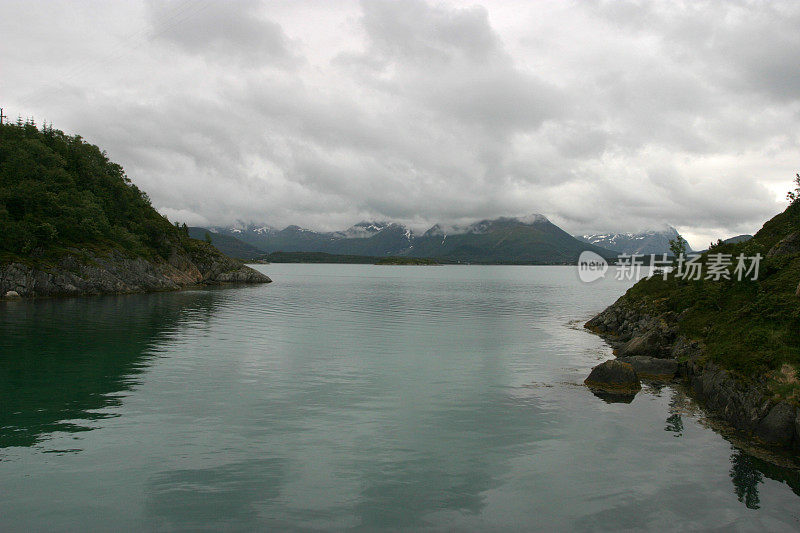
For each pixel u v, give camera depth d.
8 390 26.14
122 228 111.19
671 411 24.69
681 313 41.62
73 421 21.36
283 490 15.40
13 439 19.17
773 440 20.33
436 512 14.25
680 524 13.93
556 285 168.50
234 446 18.86
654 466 17.84
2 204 86.94
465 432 20.94
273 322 58.47
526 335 50.47
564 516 14.18
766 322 27.88
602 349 42.56
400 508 14.42
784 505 15.17
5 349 37.50
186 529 13.12
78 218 99.62
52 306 69.38
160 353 37.03
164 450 18.31
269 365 33.56
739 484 16.55
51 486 15.35
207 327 52.50
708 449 19.59
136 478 16.00
